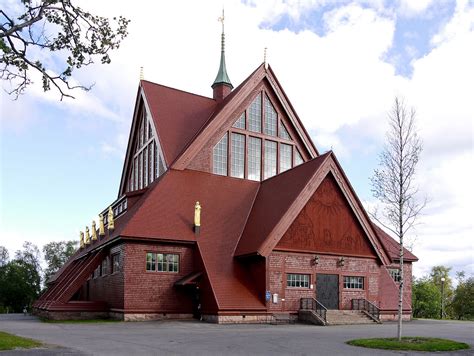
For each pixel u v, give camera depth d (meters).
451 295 86.75
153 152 42.19
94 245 40.72
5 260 94.31
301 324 30.89
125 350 15.52
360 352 16.22
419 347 17.34
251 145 42.25
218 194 37.78
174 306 32.28
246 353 15.52
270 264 32.03
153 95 43.94
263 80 43.97
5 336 17.14
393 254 43.94
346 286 35.44
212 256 32.59
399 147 21.70
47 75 19.03
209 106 46.22
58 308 32.31
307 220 34.31
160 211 33.84
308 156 45.12
